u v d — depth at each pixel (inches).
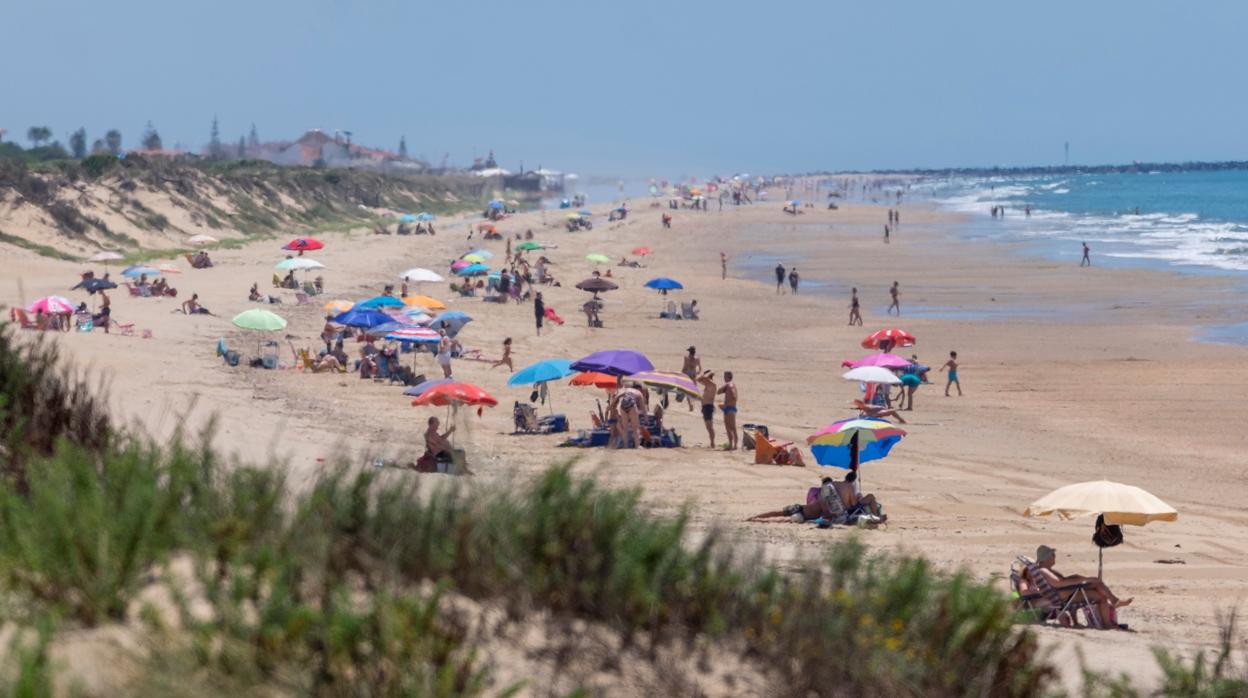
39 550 675.4
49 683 544.4
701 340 5940.0
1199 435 3713.1
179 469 837.2
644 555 815.7
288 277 7170.3
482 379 4579.2
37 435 1067.3
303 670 633.0
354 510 800.9
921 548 2182.6
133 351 4269.2
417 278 6697.8
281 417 3125.0
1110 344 5629.9
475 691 644.7
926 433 3742.6
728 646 785.6
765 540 2009.1
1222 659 1120.8
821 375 4933.6
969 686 826.8
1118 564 2169.0
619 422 3294.8
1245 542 2370.8
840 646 792.9
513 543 792.9
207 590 666.2
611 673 727.7
